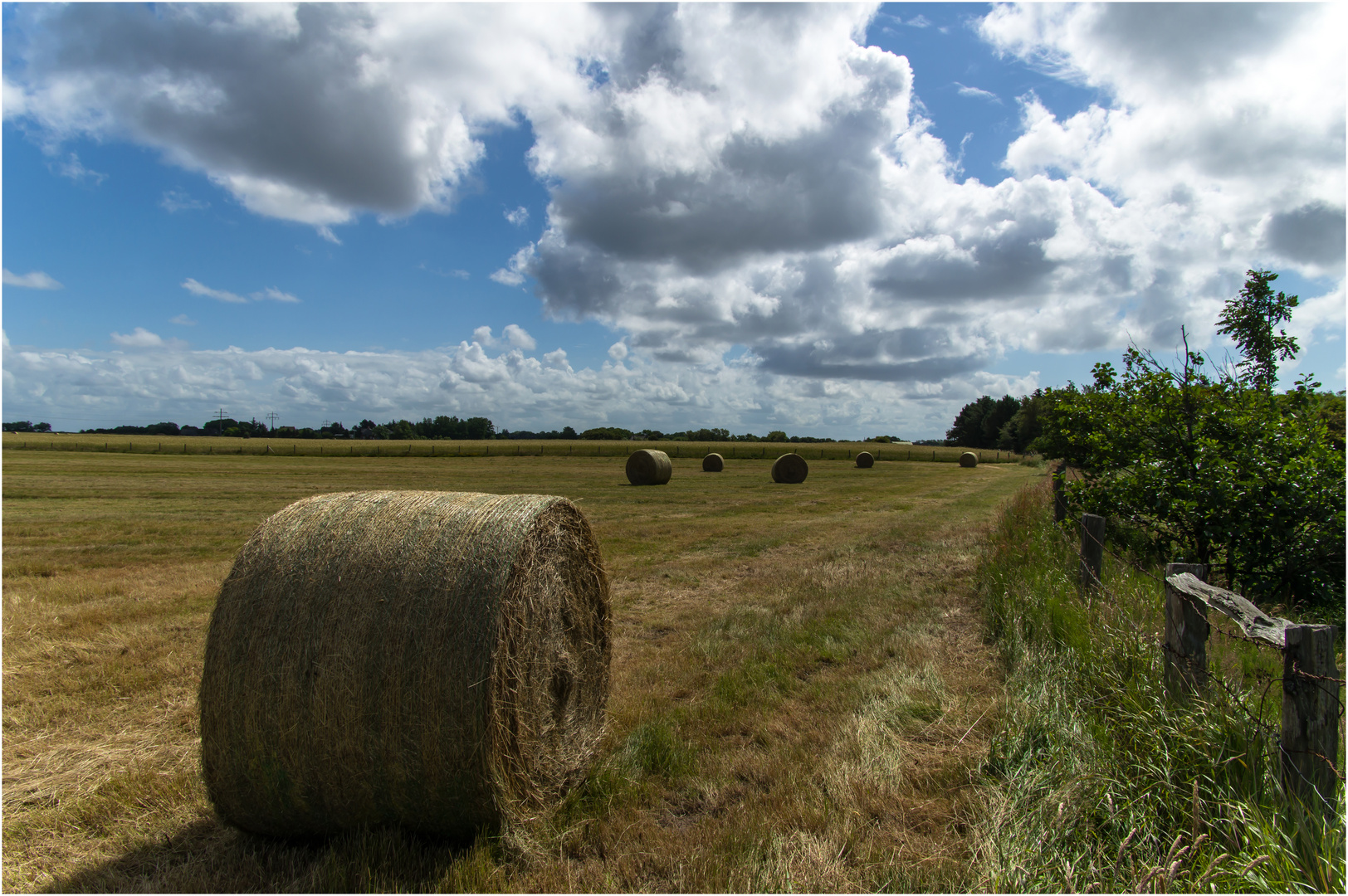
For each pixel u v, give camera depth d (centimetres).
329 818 329
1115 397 836
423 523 350
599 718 455
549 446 6975
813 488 2759
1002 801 311
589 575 443
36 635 650
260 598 326
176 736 438
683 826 333
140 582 891
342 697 309
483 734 305
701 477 3525
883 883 274
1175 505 730
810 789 353
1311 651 260
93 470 3184
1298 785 259
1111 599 554
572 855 317
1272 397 798
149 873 302
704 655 597
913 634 644
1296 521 700
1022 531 1028
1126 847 266
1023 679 461
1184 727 314
